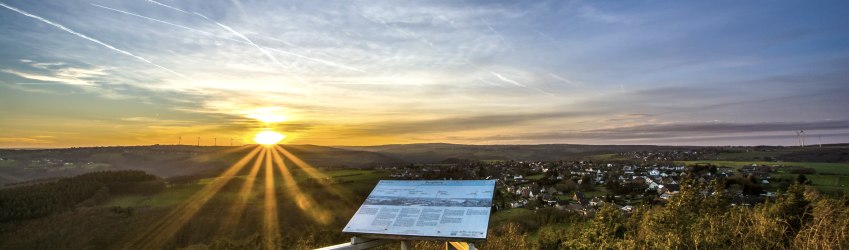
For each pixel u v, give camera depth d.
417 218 5.26
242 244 28.20
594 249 10.77
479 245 9.28
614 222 12.02
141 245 31.84
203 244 30.50
